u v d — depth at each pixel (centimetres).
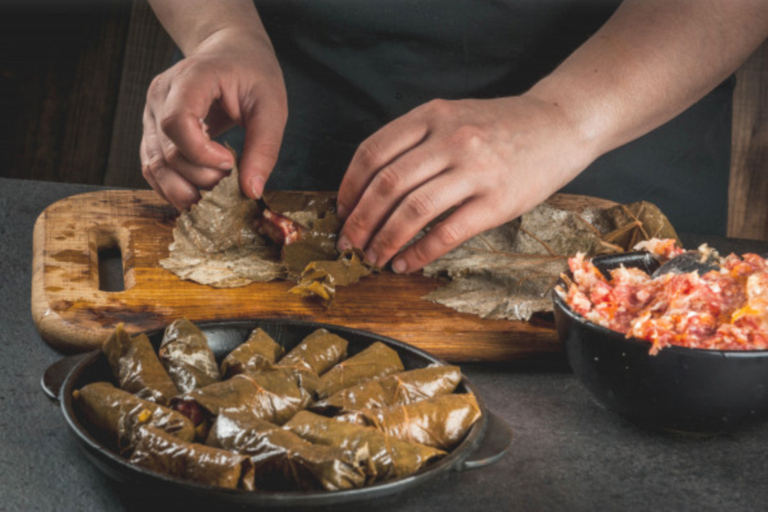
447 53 249
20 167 364
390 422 117
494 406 143
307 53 253
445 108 182
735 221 333
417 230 174
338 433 112
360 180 180
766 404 126
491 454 114
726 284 134
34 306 160
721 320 130
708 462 129
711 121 271
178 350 133
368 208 176
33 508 109
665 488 121
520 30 246
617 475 124
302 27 251
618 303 138
